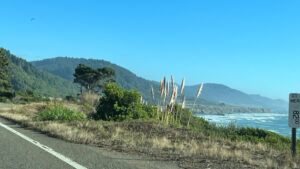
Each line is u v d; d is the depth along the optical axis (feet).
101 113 50.78
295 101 24.34
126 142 27.89
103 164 19.13
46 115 47.78
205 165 20.15
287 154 24.84
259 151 27.04
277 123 278.05
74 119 47.98
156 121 42.80
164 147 26.20
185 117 53.67
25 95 202.18
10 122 45.83
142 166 19.13
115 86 51.21
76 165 18.60
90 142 27.86
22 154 21.39
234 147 28.19
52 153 22.09
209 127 50.70
